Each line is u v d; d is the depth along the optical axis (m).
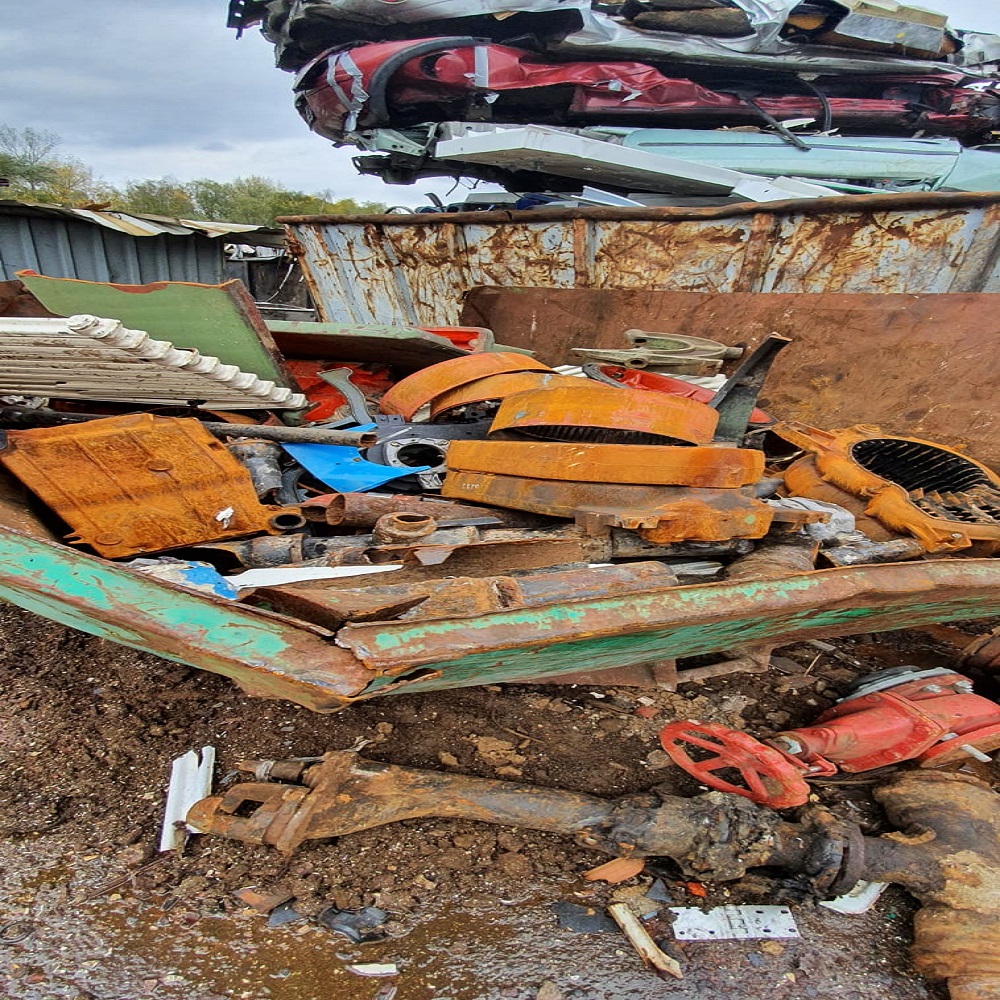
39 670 3.05
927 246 4.00
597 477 2.39
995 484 3.11
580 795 2.32
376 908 2.12
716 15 6.10
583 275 4.93
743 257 4.44
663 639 2.03
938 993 1.97
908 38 6.29
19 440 2.19
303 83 7.25
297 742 2.66
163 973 1.91
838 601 2.05
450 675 1.81
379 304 5.96
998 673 3.04
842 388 4.01
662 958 1.99
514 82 6.44
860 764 2.51
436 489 3.01
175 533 2.44
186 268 11.25
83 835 2.30
